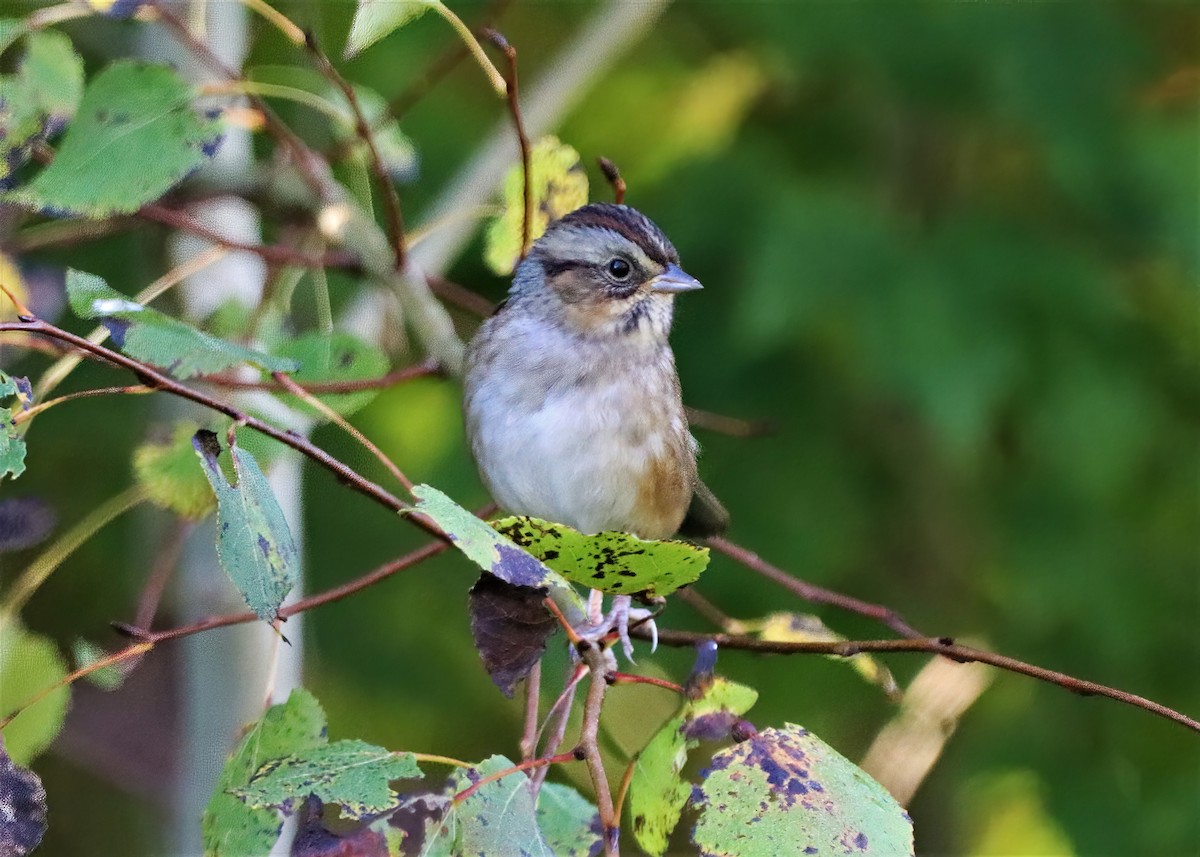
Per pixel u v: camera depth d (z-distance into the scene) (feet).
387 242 27.07
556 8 39.99
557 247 25.18
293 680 24.35
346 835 15.07
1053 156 37.27
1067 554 39.70
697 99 39.68
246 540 14.88
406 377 22.86
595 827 17.75
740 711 16.74
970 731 41.42
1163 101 38.86
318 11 26.99
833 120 40.16
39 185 19.42
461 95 38.93
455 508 15.16
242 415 15.67
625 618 21.58
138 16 20.75
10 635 18.40
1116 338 38.60
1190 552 40.04
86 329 28.84
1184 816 38.58
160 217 22.63
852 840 14.74
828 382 39.99
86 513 35.53
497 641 15.70
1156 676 39.96
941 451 38.73
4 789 15.55
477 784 15.01
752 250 37.58
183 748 24.16
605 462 25.03
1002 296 37.42
